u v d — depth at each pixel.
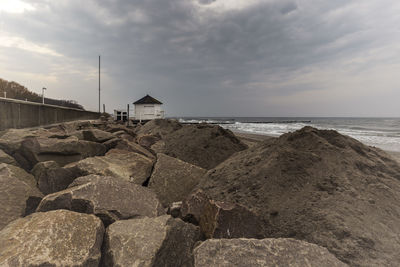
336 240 2.89
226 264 2.24
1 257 2.17
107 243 2.65
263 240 2.53
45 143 5.72
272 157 4.41
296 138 4.85
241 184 4.17
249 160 4.78
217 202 3.36
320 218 3.20
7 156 5.32
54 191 4.59
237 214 3.15
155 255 2.46
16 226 2.68
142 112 32.06
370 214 3.22
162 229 2.81
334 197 3.48
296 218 3.32
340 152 4.32
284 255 2.35
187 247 2.91
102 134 7.91
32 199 3.90
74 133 8.65
